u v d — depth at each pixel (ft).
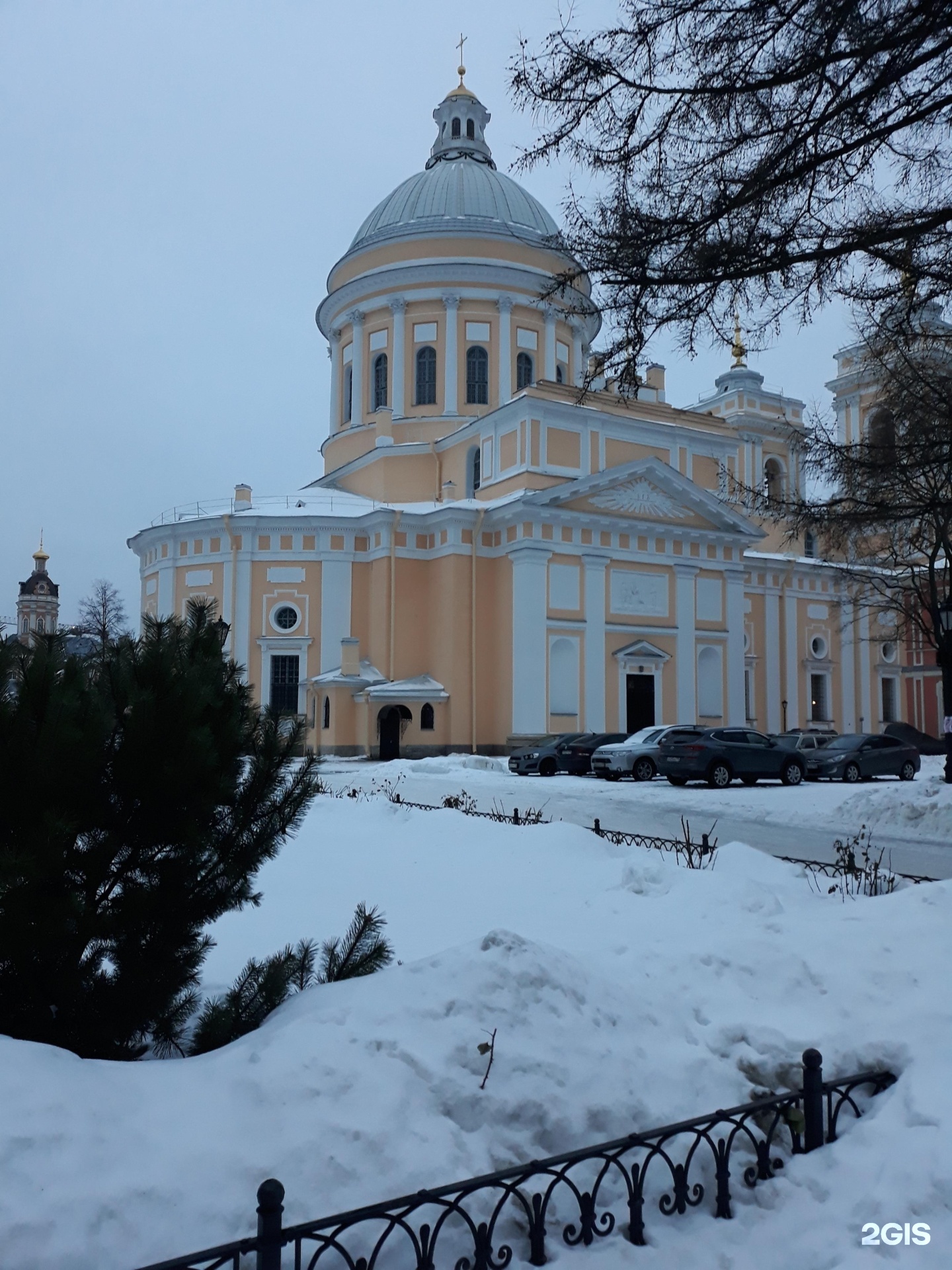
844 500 49.70
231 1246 10.12
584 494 125.39
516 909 31.65
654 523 129.39
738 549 139.44
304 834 49.80
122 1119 12.26
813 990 19.66
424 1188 12.32
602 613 125.80
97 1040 15.75
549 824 45.27
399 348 148.66
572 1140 14.26
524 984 16.39
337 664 132.36
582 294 33.88
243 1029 16.90
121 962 16.20
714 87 28.43
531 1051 15.11
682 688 131.44
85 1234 10.75
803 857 46.75
